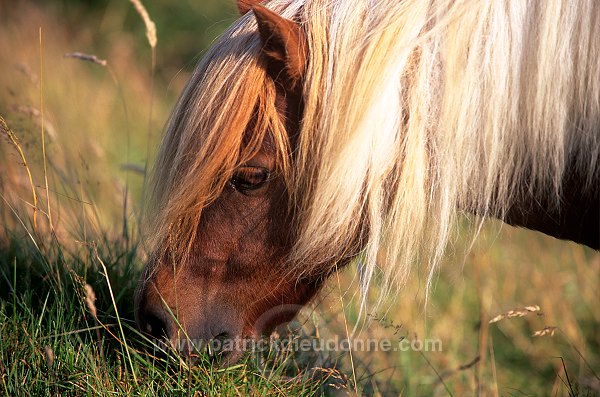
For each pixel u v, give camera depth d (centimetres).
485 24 389
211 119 394
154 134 1123
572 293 775
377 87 381
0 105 958
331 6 403
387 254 415
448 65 384
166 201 407
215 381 438
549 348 711
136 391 444
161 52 1495
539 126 396
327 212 400
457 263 765
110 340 484
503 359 703
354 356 549
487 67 390
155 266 423
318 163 398
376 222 403
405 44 385
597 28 385
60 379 448
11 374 439
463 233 574
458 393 605
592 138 402
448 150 393
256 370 464
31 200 682
